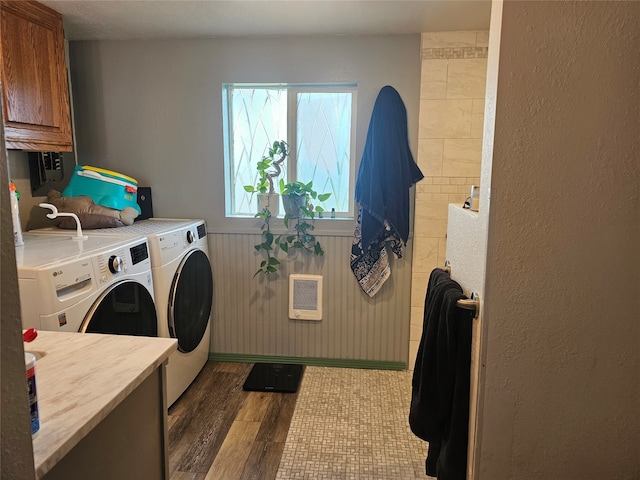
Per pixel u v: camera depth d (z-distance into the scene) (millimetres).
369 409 2393
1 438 530
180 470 1887
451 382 1231
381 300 2816
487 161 1034
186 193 2834
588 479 1081
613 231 989
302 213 2758
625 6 929
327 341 2900
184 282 2398
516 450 1093
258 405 2422
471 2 2080
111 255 1796
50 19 2178
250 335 2939
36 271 1441
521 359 1053
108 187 2416
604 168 973
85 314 1632
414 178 2652
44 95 2156
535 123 974
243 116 2854
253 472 1881
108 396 870
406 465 1939
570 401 1057
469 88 2568
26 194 2475
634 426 1047
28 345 1110
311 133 2818
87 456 857
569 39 946
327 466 1927
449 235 1576
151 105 2768
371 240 2607
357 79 2627
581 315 1021
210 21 2361
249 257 2861
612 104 955
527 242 1011
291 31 2533
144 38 2682
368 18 2309
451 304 1199
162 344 1131
